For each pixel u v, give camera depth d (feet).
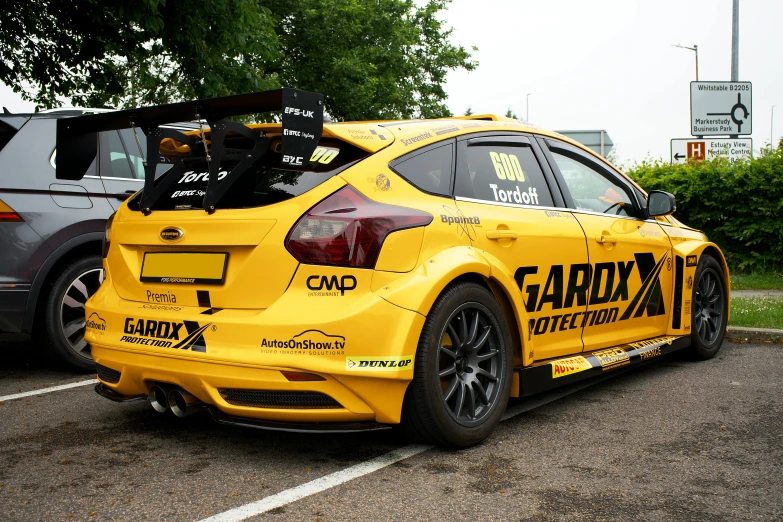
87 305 12.24
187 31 29.81
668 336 17.12
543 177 14.14
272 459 10.91
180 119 11.49
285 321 9.91
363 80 75.92
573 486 9.77
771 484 9.84
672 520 8.70
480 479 10.04
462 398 11.16
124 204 12.53
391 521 8.69
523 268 12.62
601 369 14.10
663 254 16.78
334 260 10.10
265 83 34.78
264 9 35.47
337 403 10.01
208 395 10.36
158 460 10.90
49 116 17.37
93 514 8.94
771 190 35.37
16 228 16.07
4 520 8.77
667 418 13.09
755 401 14.24
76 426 12.75
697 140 41.19
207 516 8.86
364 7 76.69
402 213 10.75
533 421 12.96
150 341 10.93
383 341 10.06
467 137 12.86
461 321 11.28
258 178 11.02
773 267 36.11
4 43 32.63
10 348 20.72
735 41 48.52
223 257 10.65
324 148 11.10
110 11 29.01
